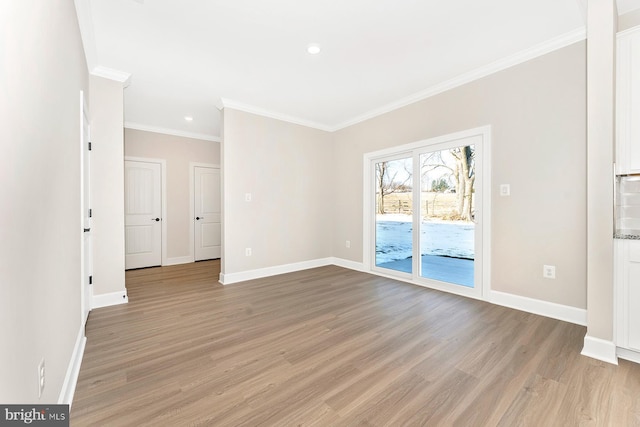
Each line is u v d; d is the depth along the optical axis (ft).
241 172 13.33
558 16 7.24
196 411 4.71
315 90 11.71
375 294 11.07
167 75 10.30
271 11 6.98
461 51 8.86
